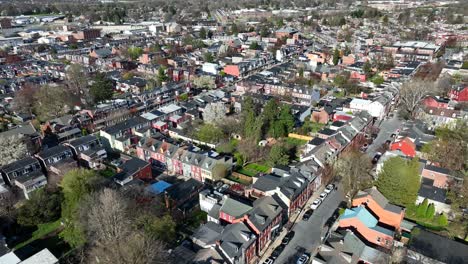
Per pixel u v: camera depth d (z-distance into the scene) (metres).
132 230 66.19
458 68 170.62
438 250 62.56
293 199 78.88
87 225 67.88
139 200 78.25
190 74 185.88
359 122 113.81
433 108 125.75
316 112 130.50
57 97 139.12
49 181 90.38
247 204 74.62
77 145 105.44
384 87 155.12
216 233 69.12
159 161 104.50
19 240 74.50
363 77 174.50
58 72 190.88
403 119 131.25
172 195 83.81
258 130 107.56
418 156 96.06
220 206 78.12
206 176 94.44
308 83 169.25
